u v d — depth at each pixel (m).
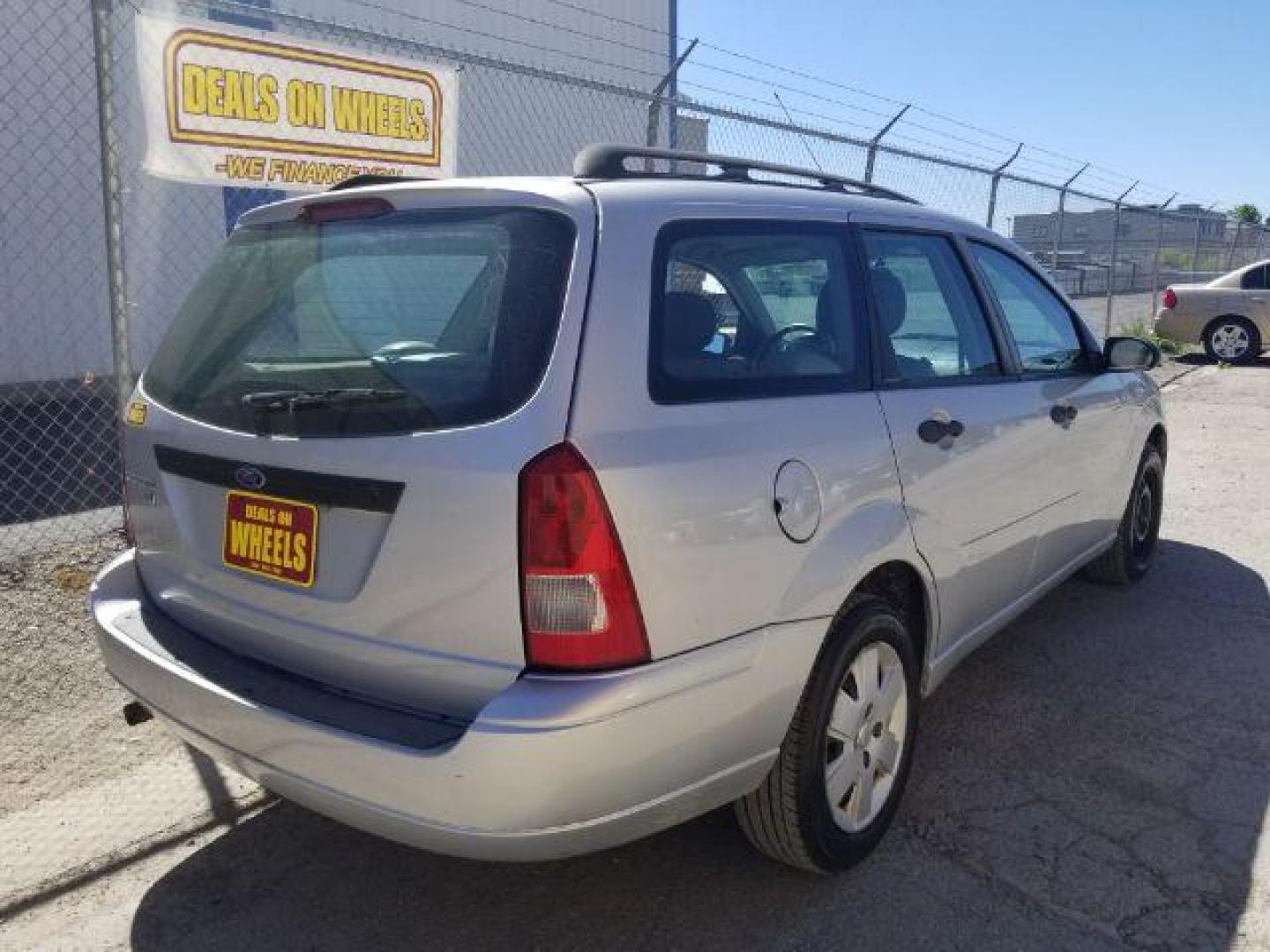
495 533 2.17
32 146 9.01
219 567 2.66
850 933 2.76
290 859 3.10
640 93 7.06
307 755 2.32
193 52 5.18
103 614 2.95
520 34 11.59
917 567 3.12
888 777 3.11
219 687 2.49
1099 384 4.59
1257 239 26.36
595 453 2.21
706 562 2.37
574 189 2.52
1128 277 22.92
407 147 6.20
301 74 5.59
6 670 4.13
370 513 2.31
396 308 2.53
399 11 10.06
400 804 2.20
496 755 2.10
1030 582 4.10
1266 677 4.35
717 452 2.44
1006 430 3.64
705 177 2.98
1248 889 2.94
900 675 3.10
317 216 2.84
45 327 9.29
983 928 2.78
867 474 2.88
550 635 2.17
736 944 2.72
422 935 2.77
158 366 3.05
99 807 3.33
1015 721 3.96
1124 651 4.61
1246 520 6.80
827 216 3.17
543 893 2.94
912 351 3.34
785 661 2.57
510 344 2.28
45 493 6.95
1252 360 15.54
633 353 2.36
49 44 8.97
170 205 9.11
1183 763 3.64
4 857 3.05
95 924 2.80
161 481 2.83
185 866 3.06
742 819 2.86
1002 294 4.06
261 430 2.52
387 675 2.34
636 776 2.25
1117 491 4.88
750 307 2.78
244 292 2.92
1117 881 2.98
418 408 2.29
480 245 2.48
